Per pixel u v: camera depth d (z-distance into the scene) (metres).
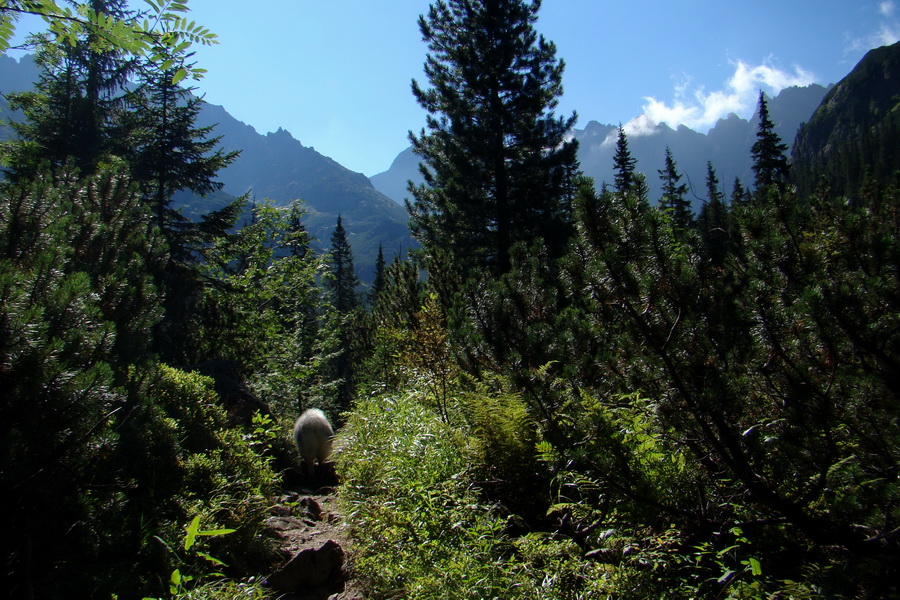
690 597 3.49
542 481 5.38
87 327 4.39
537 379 5.37
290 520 6.96
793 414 3.47
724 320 4.08
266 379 17.83
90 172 17.25
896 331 3.45
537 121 23.02
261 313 22.88
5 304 3.55
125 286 5.85
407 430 7.44
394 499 5.51
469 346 6.91
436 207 23.92
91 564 4.32
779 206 4.85
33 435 3.70
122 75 17.56
